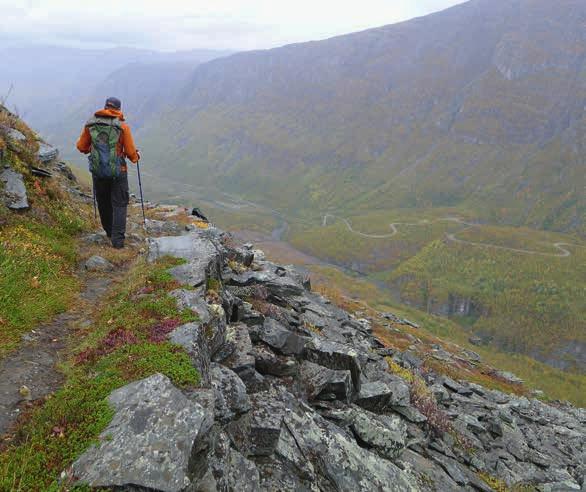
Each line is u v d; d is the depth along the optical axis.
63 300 9.88
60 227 13.98
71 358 7.67
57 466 5.20
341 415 11.02
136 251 14.20
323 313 20.72
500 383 47.19
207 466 6.00
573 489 18.30
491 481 15.25
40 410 6.14
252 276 16.30
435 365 38.53
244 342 10.21
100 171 12.85
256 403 9.05
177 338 7.91
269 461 8.09
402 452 12.47
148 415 5.80
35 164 16.34
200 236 13.48
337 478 8.66
